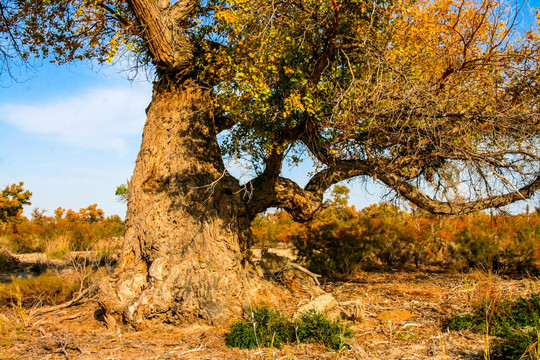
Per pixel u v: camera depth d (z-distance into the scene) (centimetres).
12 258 1352
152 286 644
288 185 837
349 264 1147
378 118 673
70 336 587
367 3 650
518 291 778
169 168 725
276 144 724
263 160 846
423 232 1314
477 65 703
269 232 2038
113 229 2183
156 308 623
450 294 811
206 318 637
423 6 763
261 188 816
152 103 786
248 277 775
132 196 736
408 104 656
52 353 520
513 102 727
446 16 762
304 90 688
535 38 682
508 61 677
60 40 858
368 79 645
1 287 812
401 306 731
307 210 848
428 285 941
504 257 1161
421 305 731
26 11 812
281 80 691
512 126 653
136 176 744
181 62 728
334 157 789
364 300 784
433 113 640
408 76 664
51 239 1780
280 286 818
